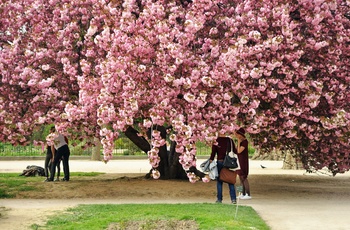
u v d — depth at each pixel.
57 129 12.88
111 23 13.18
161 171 18.73
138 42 12.12
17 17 14.73
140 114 13.18
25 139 13.95
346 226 9.66
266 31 12.78
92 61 13.90
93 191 14.96
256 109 13.52
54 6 14.95
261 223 9.52
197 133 12.26
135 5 13.39
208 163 12.35
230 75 12.13
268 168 27.34
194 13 12.60
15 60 14.26
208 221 9.40
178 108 12.55
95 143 16.31
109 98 11.83
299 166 26.22
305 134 14.48
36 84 13.32
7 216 10.43
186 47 12.67
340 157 15.44
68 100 14.43
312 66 13.63
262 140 14.61
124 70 12.12
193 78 11.84
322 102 13.91
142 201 13.30
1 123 13.54
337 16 13.63
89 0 14.25
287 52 12.62
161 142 12.06
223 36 13.49
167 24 12.50
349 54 14.07
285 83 12.79
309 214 11.04
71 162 31.28
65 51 14.25
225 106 12.27
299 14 13.53
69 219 10.01
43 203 12.77
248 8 12.98
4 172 23.27
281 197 14.66
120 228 9.17
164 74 12.05
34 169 21.02
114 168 26.61
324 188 17.61
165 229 9.12
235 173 12.43
